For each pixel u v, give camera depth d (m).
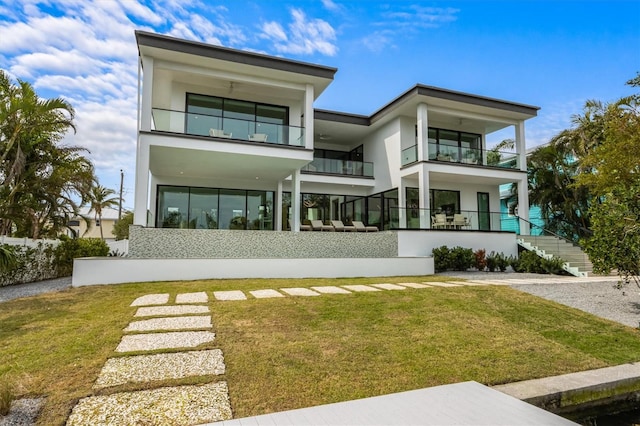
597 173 12.36
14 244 10.05
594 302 8.22
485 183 20.12
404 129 18.39
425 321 6.16
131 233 10.94
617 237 6.71
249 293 7.98
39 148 14.16
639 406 4.24
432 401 3.36
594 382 4.10
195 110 14.73
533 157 20.91
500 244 16.83
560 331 6.14
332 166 19.38
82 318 5.88
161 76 13.75
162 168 15.22
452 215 17.41
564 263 13.86
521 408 3.22
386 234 14.52
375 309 6.74
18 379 3.61
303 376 3.90
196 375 3.80
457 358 4.66
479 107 17.39
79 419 2.93
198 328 5.36
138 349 4.48
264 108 15.82
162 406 3.17
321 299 7.33
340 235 13.66
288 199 18.59
